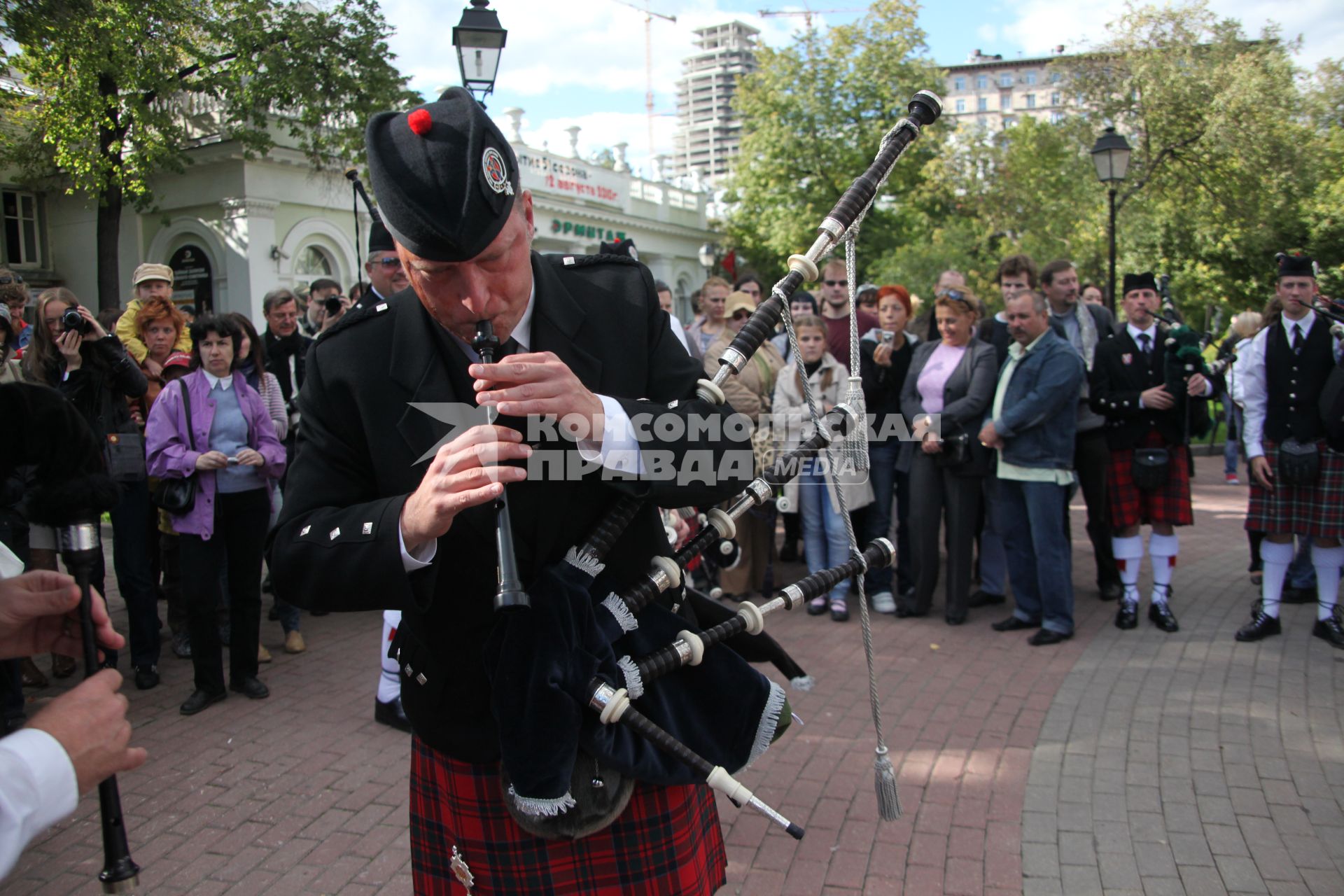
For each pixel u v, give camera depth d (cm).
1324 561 460
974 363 497
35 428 150
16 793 102
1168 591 497
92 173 1206
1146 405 471
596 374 154
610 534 150
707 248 2011
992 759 344
